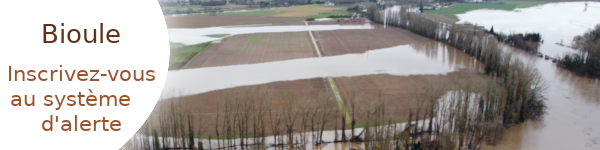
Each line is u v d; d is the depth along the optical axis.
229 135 58.22
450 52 119.88
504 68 83.31
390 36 153.62
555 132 61.62
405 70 96.75
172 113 57.47
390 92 78.00
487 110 60.94
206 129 60.53
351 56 114.19
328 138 58.34
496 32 152.00
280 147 55.56
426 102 70.88
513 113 64.69
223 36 157.50
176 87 82.12
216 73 94.31
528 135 60.31
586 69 92.12
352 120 59.72
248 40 146.38
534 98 67.19
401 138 53.19
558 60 102.25
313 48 128.12
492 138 58.03
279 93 77.69
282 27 186.88
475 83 72.75
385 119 63.59
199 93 77.81
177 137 56.81
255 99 72.69
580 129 62.91
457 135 57.56
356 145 56.66
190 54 118.62
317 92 78.31
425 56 113.81
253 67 100.69
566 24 186.75
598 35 123.50
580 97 77.88
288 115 59.53
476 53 110.12
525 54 116.94
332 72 94.88
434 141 56.62
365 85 83.31
